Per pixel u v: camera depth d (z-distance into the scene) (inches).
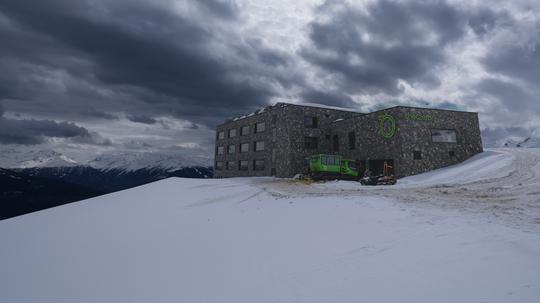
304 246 334.3
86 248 459.5
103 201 957.8
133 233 523.5
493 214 390.3
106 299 266.7
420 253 261.0
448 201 519.2
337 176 1235.2
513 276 191.6
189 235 462.0
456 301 169.5
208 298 233.0
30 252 473.7
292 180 1279.5
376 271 235.9
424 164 1181.7
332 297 201.3
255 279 258.8
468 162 1196.5
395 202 513.7
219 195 860.0
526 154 1141.1
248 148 1843.0
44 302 282.2
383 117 1256.8
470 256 237.1
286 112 1544.0
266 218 519.8
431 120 1230.9
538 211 402.9
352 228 380.2
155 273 313.1
